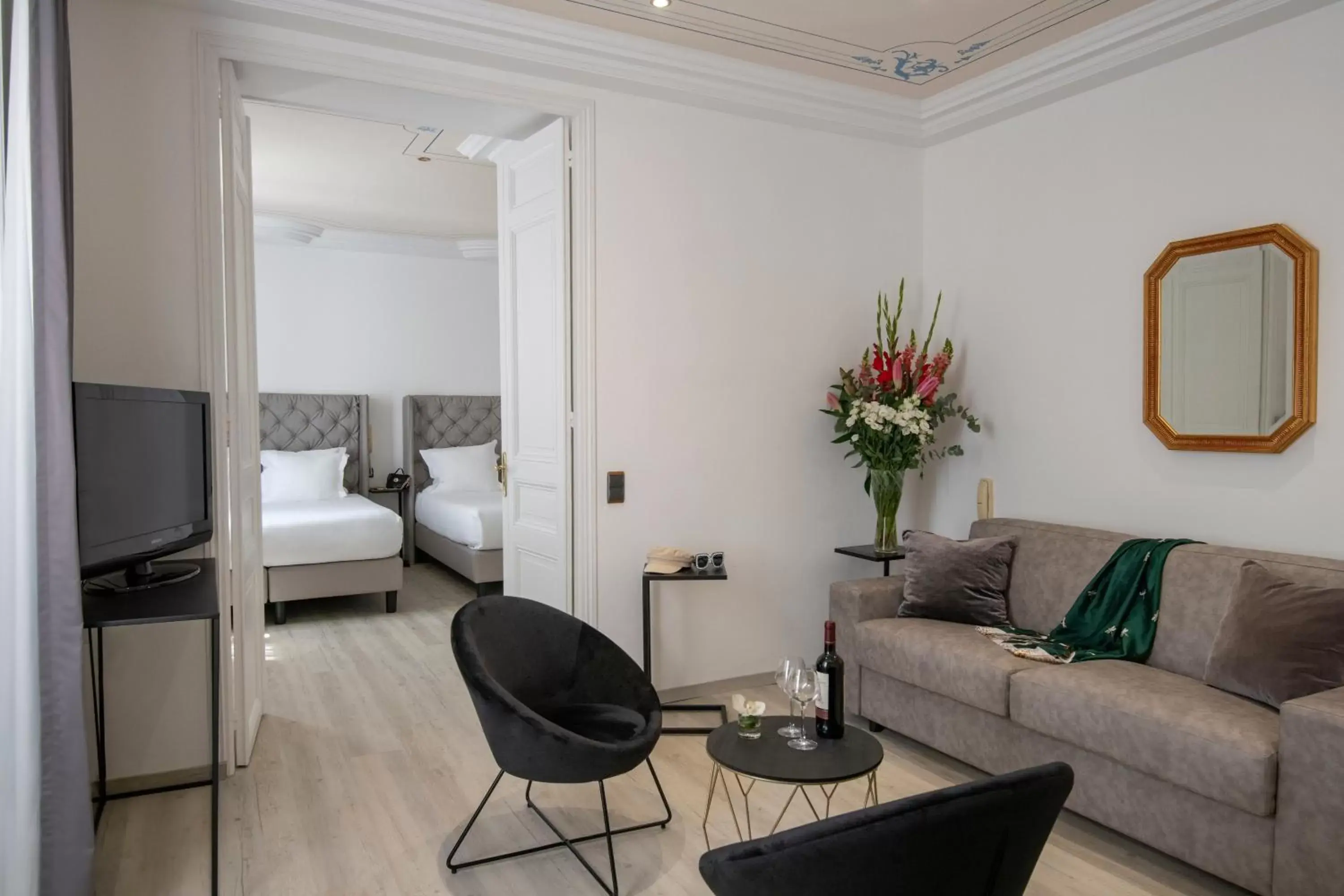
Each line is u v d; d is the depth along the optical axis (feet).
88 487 7.10
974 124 13.44
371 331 24.56
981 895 4.58
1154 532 11.35
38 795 6.42
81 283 9.16
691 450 12.87
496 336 26.27
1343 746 6.57
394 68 10.75
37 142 6.54
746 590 13.43
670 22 10.89
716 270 12.97
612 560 12.33
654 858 8.30
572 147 12.01
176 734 9.78
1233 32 10.18
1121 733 8.09
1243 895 7.62
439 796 9.62
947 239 14.37
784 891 4.26
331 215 21.79
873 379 13.32
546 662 9.00
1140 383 11.46
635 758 7.59
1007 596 11.52
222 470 9.90
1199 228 10.77
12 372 6.35
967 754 9.96
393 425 24.95
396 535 18.49
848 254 14.11
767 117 13.12
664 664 12.84
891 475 13.08
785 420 13.65
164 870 7.99
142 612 7.13
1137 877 7.95
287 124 15.01
